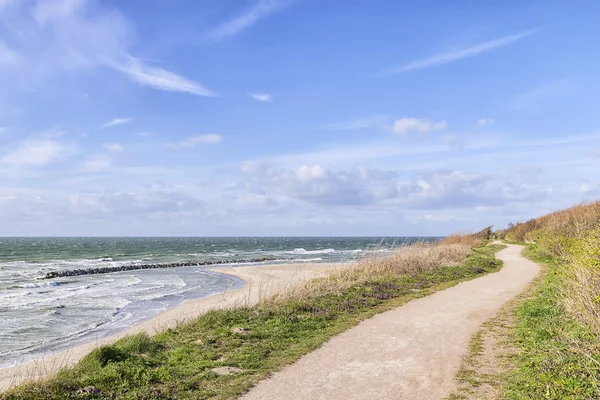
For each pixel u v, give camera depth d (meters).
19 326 18.16
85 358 9.48
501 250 38.31
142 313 20.89
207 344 10.90
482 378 8.16
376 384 8.09
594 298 8.62
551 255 26.66
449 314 13.70
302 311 14.30
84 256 70.75
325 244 137.88
